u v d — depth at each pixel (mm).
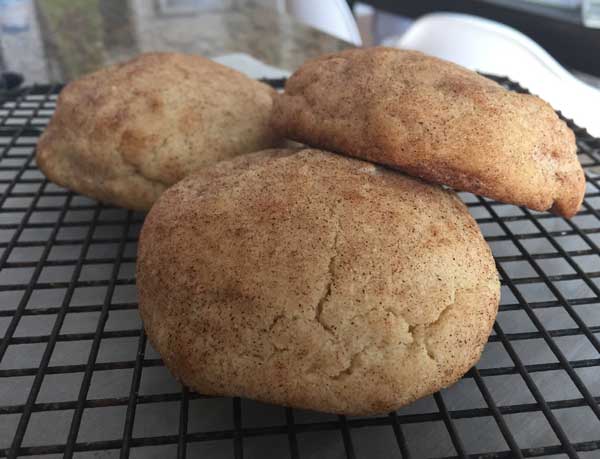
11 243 139
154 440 93
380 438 106
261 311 96
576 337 126
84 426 107
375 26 498
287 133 131
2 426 107
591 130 189
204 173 126
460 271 104
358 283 97
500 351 123
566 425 107
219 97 154
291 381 95
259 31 312
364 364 95
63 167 154
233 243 102
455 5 390
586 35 326
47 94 212
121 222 152
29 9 347
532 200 113
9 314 119
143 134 144
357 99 120
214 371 98
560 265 148
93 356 108
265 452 104
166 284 104
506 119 111
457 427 107
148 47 290
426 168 113
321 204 106
